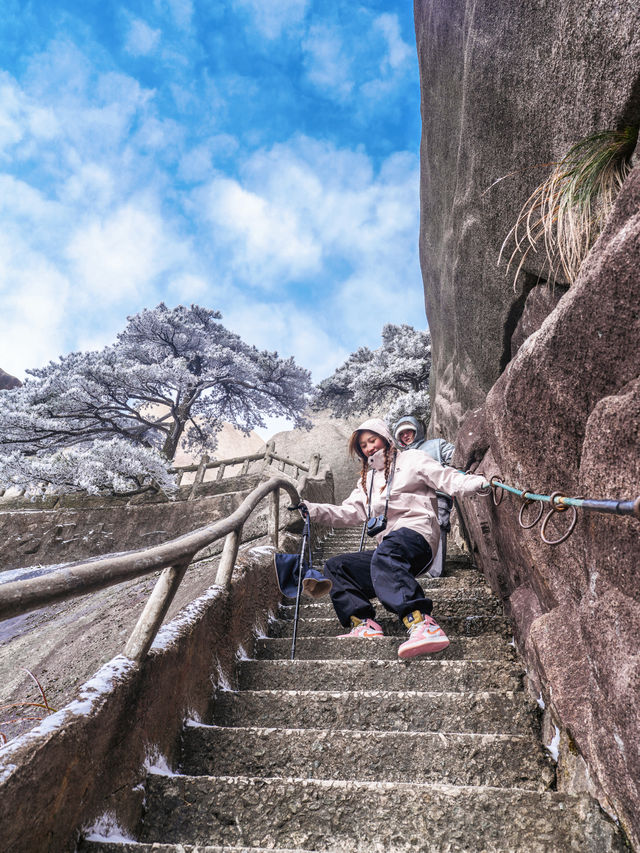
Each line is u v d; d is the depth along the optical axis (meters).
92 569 1.53
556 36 2.19
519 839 1.63
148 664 1.97
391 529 3.22
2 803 1.23
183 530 11.40
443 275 5.25
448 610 3.55
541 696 2.35
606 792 1.58
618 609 1.38
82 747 1.54
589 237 2.02
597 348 1.47
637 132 1.88
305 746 2.16
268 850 1.51
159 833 1.75
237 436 27.89
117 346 17.11
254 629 3.33
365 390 17.67
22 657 5.14
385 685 2.73
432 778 2.06
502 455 2.26
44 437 15.52
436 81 4.32
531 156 2.63
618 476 1.33
